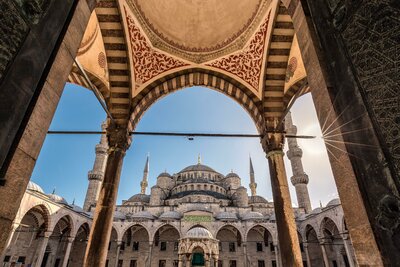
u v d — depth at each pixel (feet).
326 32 10.57
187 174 212.43
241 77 40.86
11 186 8.04
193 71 42.09
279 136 36.88
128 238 149.89
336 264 128.16
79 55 33.06
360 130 8.22
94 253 28.32
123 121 37.11
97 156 157.07
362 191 8.10
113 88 38.58
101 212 30.94
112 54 36.73
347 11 9.26
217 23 38.58
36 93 9.27
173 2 36.14
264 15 33.60
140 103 39.70
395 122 6.89
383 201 7.08
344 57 9.20
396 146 6.80
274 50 36.17
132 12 33.22
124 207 170.71
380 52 7.59
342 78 9.32
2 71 7.59
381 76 7.49
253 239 151.33
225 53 40.01
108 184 32.68
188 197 171.73
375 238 7.43
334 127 9.82
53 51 10.36
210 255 95.30
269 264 142.31
